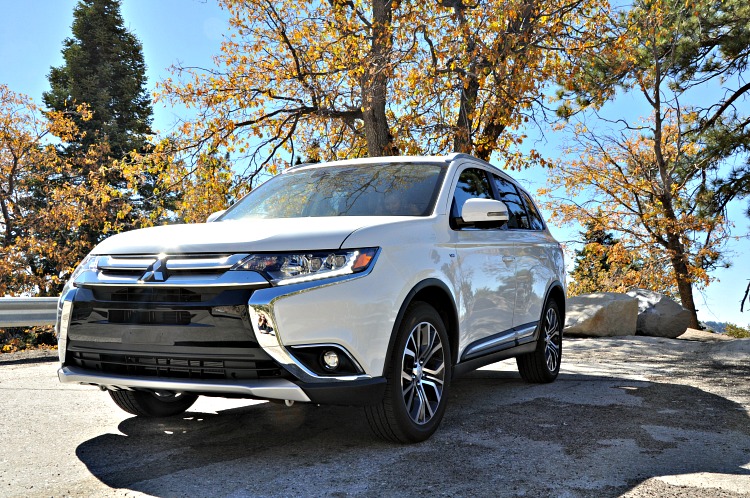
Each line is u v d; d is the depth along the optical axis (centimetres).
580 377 652
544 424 435
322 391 333
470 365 461
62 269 2936
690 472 331
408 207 445
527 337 564
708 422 442
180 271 347
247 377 336
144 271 353
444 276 414
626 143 2373
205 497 295
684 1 1947
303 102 1658
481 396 544
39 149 2984
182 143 1681
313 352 338
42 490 307
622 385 598
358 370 348
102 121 3997
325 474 326
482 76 1306
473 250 463
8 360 798
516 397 538
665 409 485
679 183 2253
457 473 327
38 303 883
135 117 4225
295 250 344
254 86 1678
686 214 2264
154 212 1759
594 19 1532
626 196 2398
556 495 296
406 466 339
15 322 855
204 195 1655
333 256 348
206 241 351
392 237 380
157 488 308
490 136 1449
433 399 406
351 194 468
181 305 339
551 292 616
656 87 2028
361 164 516
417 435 382
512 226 570
